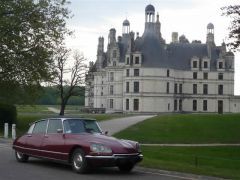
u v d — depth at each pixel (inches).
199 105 5000.0
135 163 650.2
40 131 730.2
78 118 706.8
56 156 680.4
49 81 1803.6
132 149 641.0
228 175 613.9
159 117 2217.0
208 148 1337.4
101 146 627.2
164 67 4670.3
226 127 1884.8
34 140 729.0
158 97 4635.8
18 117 2290.8
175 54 5039.4
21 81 1732.3
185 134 1706.4
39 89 1792.6
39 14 1708.9
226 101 5029.5
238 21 1135.6
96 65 5398.6
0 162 759.1
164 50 4781.0
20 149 754.8
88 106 5615.2
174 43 5118.1
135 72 4650.6
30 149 731.4
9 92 1823.3
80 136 661.9
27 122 2096.5
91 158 626.5
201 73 5004.9
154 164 709.9
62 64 2847.0
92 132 685.9
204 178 598.5
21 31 1679.4
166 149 1253.1
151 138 1577.3
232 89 5044.3
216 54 5103.3
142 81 4616.1
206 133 1744.6
